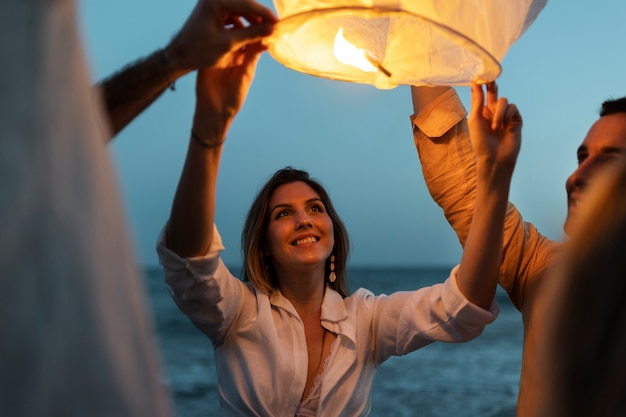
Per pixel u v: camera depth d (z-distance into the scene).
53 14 0.85
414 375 20.97
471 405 16.88
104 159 0.90
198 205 2.20
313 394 2.94
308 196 3.22
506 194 2.24
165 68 1.76
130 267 0.91
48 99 0.84
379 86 2.00
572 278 0.69
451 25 1.72
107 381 0.84
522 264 2.32
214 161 2.15
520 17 1.89
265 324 2.93
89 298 0.84
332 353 2.99
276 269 3.19
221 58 1.77
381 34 1.85
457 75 1.92
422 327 2.74
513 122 2.22
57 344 0.81
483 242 2.30
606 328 0.67
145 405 0.89
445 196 2.61
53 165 0.84
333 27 1.85
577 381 0.69
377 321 3.07
